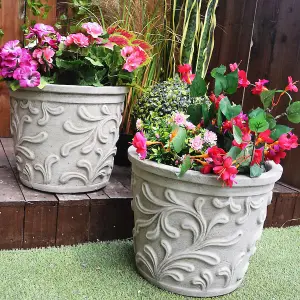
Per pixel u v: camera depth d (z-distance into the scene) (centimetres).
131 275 140
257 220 131
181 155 131
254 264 159
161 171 122
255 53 227
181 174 119
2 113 245
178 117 128
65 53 157
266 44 219
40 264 141
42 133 154
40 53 152
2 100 243
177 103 176
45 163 157
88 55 156
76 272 139
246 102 231
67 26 241
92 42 158
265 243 178
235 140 117
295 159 205
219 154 117
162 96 180
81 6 221
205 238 125
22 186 165
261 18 222
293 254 170
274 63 214
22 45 240
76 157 158
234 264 131
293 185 206
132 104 209
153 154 129
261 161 129
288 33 205
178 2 221
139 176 132
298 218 201
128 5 211
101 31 159
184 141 124
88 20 230
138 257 139
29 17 238
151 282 136
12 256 145
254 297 136
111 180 185
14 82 152
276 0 212
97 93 152
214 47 255
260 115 117
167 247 128
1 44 237
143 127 144
